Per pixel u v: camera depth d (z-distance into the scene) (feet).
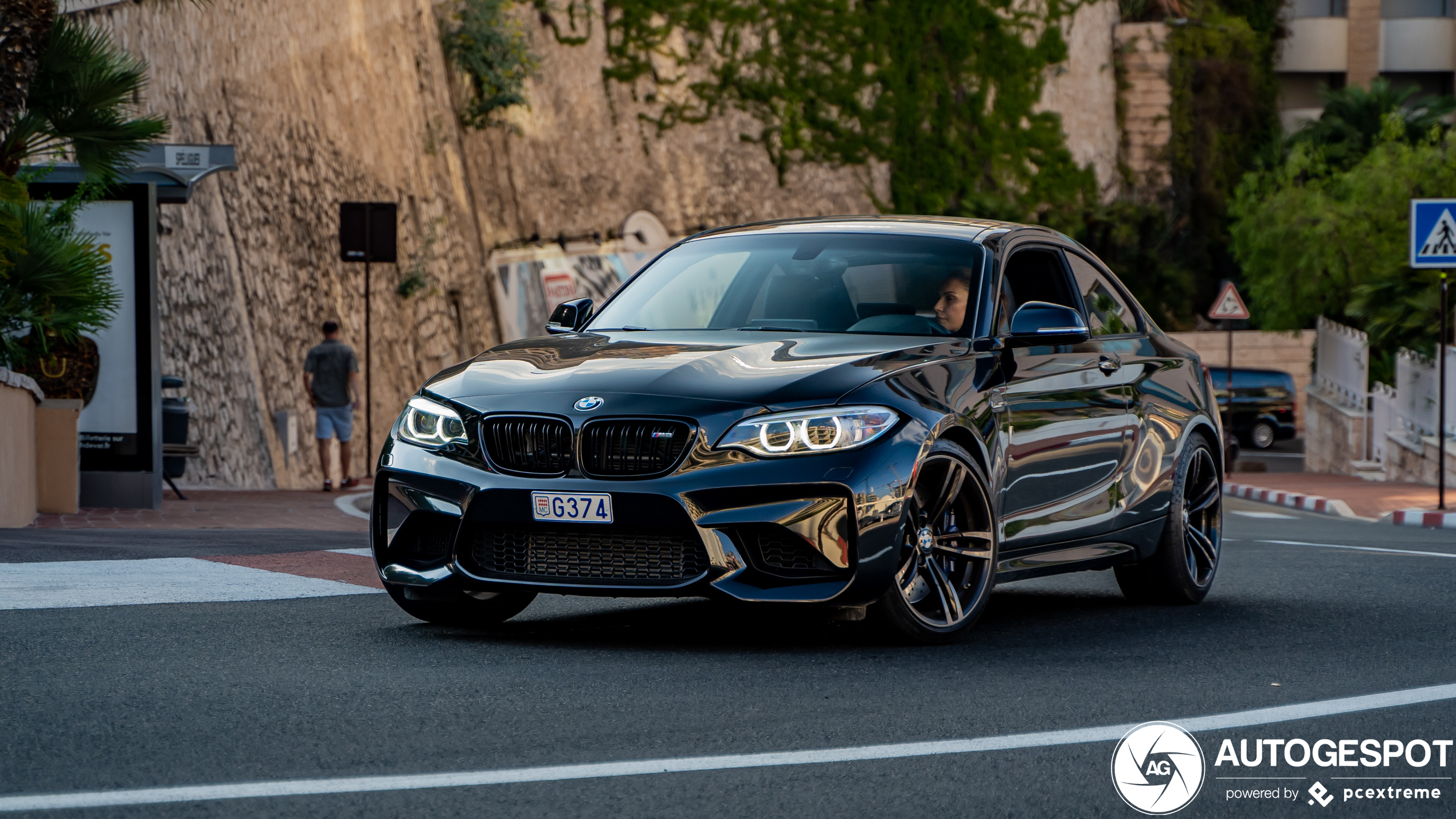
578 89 108.58
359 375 75.25
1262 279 107.04
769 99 121.60
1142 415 24.13
